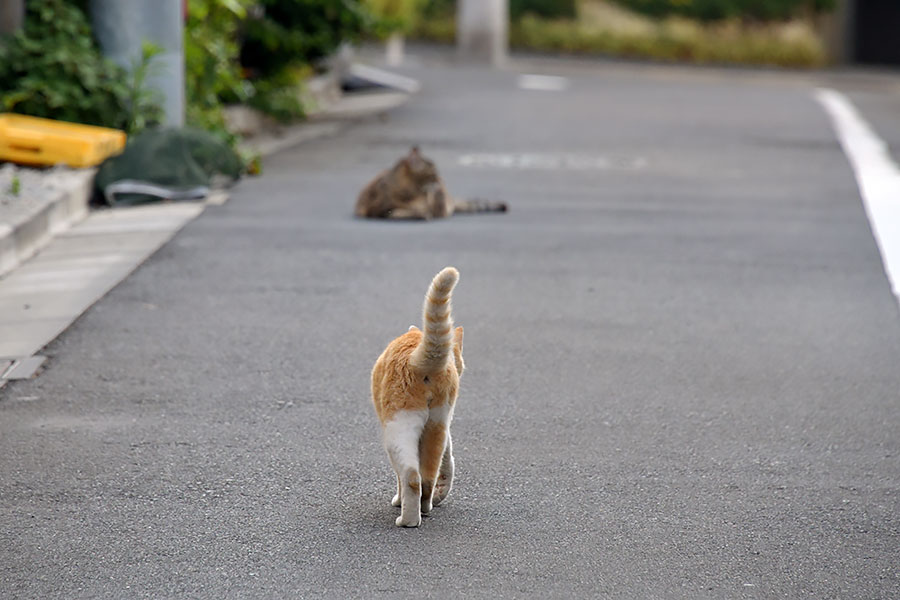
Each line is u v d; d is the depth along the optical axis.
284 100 51.22
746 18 107.81
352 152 45.09
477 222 32.78
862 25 111.69
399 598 12.56
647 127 54.28
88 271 26.06
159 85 37.47
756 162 44.81
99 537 13.96
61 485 15.41
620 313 24.22
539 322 23.45
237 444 16.94
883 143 50.28
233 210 33.09
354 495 15.30
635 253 29.42
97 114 36.44
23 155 33.06
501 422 18.09
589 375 20.39
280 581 12.91
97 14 37.34
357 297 24.75
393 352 14.15
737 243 30.81
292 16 52.31
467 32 92.75
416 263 27.75
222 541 13.89
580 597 12.66
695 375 20.53
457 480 15.85
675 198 37.31
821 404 19.23
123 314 23.08
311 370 20.23
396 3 77.19
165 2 37.19
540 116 57.50
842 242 31.14
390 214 32.72
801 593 12.89
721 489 15.74
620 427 18.00
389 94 66.12
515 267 27.70
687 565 13.48
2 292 24.39
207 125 40.38
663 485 15.82
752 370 20.88
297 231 30.70
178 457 16.41
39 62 35.66
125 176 33.31
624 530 14.39
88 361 20.38
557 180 40.16
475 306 24.45
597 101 64.69
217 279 25.78
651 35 103.69
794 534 14.39
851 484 16.02
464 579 13.02
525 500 15.23
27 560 13.37
